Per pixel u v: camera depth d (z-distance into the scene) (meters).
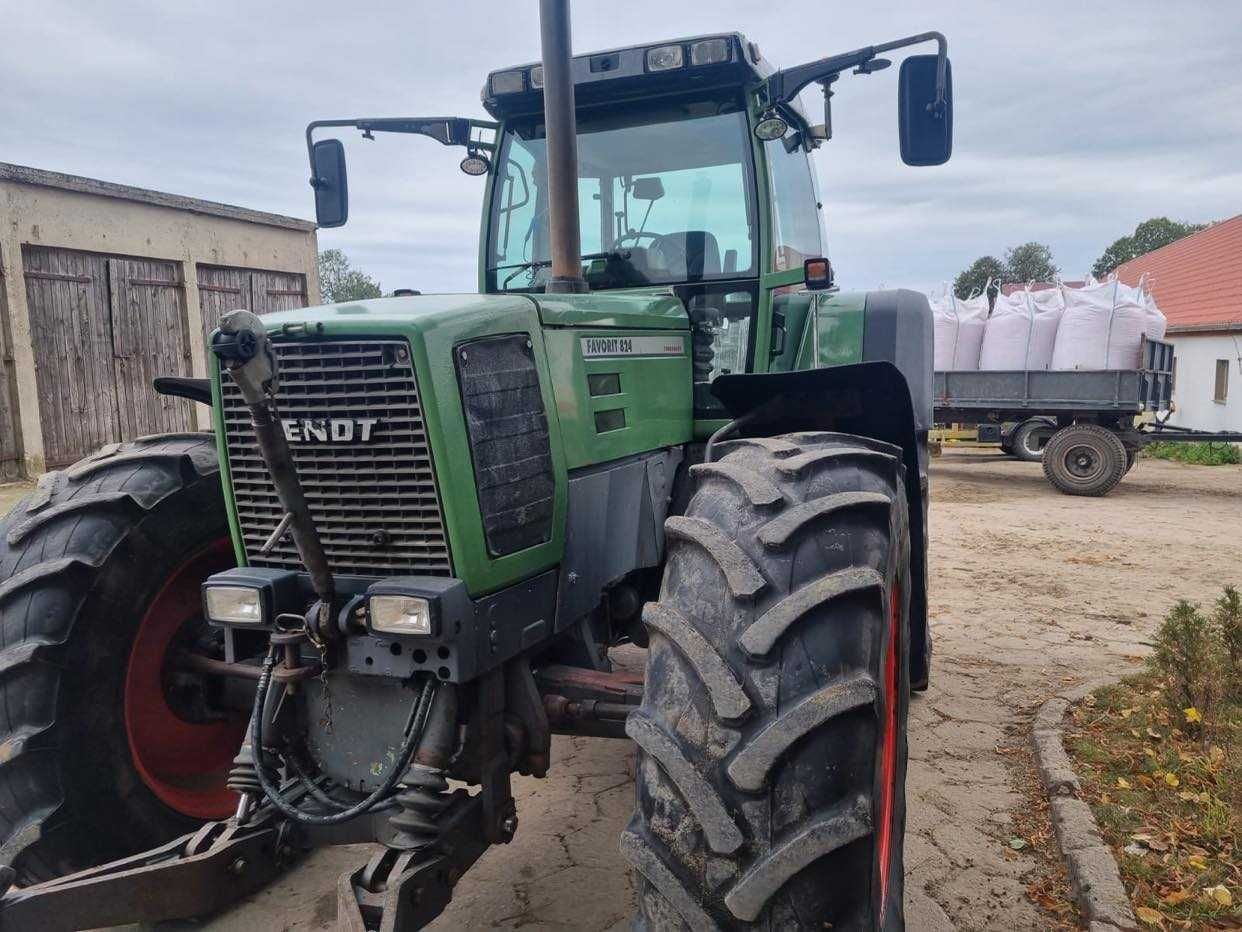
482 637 2.11
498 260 3.65
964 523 9.42
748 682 1.77
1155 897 2.71
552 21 2.87
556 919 2.71
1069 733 3.86
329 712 2.26
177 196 12.88
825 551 1.94
